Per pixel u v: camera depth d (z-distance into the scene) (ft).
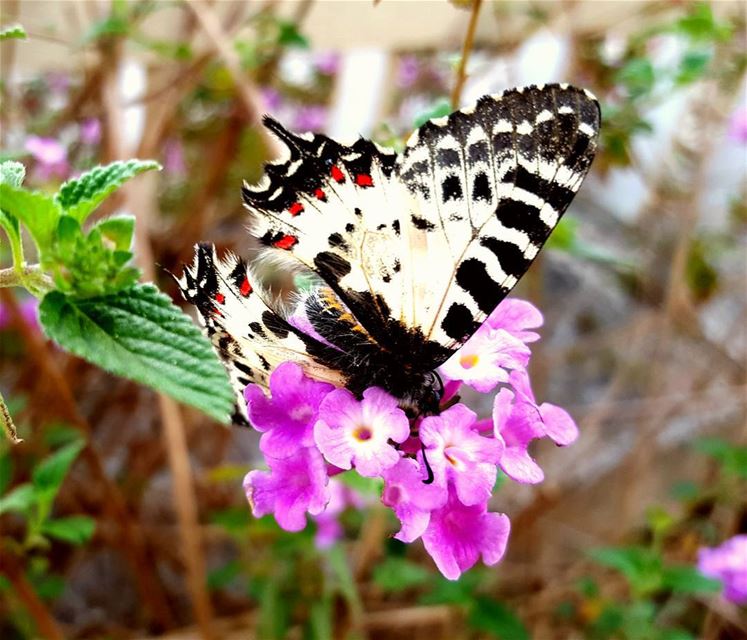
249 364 0.54
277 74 1.21
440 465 0.50
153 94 0.86
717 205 1.27
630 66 0.86
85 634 0.99
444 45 1.02
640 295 1.27
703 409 1.20
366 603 0.90
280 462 0.51
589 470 1.24
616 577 1.03
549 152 0.51
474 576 0.81
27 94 1.11
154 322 0.49
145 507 1.01
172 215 1.16
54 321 0.48
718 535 1.07
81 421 0.77
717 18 0.96
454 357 0.53
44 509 0.67
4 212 0.49
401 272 0.52
